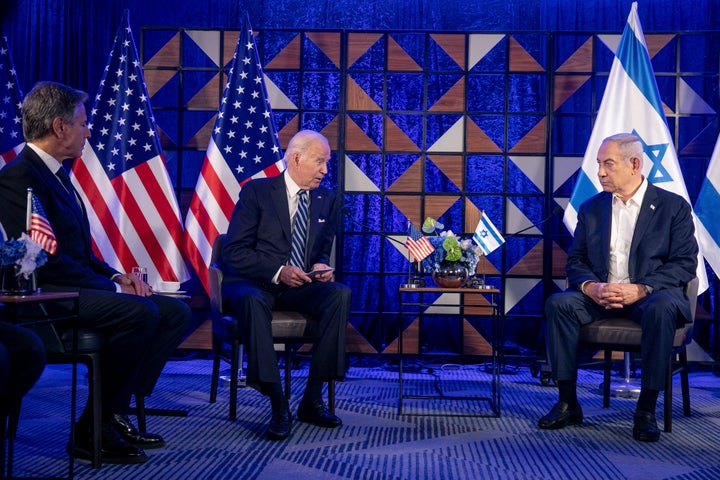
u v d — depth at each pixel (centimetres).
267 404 363
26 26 570
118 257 473
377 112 523
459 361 527
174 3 576
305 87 534
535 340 530
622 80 471
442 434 299
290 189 351
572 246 356
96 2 572
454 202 521
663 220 334
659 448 280
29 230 233
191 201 482
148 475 232
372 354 521
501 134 523
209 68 521
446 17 574
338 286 319
